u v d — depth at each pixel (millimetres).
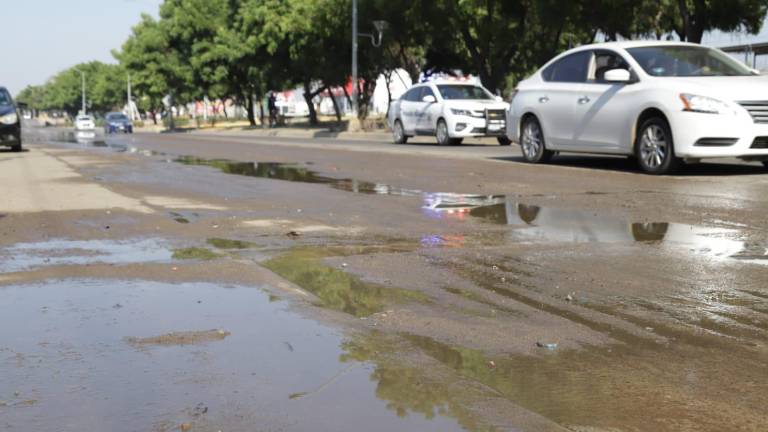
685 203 7848
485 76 30500
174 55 62031
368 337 3535
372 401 2764
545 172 11391
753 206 7559
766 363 3207
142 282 4641
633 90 10945
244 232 6484
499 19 28344
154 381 2984
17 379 3021
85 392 2881
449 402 2760
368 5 34062
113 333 3613
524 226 6664
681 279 4645
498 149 18016
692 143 10102
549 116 12547
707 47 11656
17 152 19156
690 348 3395
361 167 12891
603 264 5090
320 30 37531
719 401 2805
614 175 10734
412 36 33656
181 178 11359
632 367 3150
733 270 4867
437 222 6941
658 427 2574
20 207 8070
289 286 4523
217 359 3230
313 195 9062
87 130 66312
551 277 4734
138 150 19938
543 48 30609
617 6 23516
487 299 4234
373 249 5684
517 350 3365
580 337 3553
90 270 4984
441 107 20859
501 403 2752
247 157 16125
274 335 3562
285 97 98250
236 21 55500
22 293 4395
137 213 7633
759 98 10094
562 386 2936
